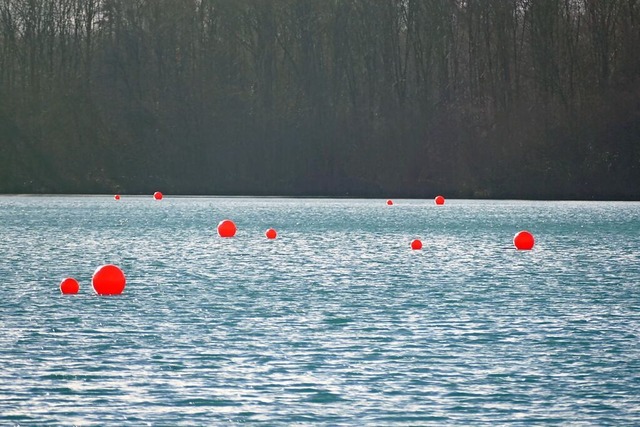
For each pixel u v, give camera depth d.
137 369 28.53
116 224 92.00
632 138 147.25
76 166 161.00
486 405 25.12
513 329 35.03
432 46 162.62
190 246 68.88
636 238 78.25
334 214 111.38
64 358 29.89
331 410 24.61
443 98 161.88
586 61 154.38
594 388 26.75
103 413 24.25
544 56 155.38
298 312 38.53
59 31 163.12
